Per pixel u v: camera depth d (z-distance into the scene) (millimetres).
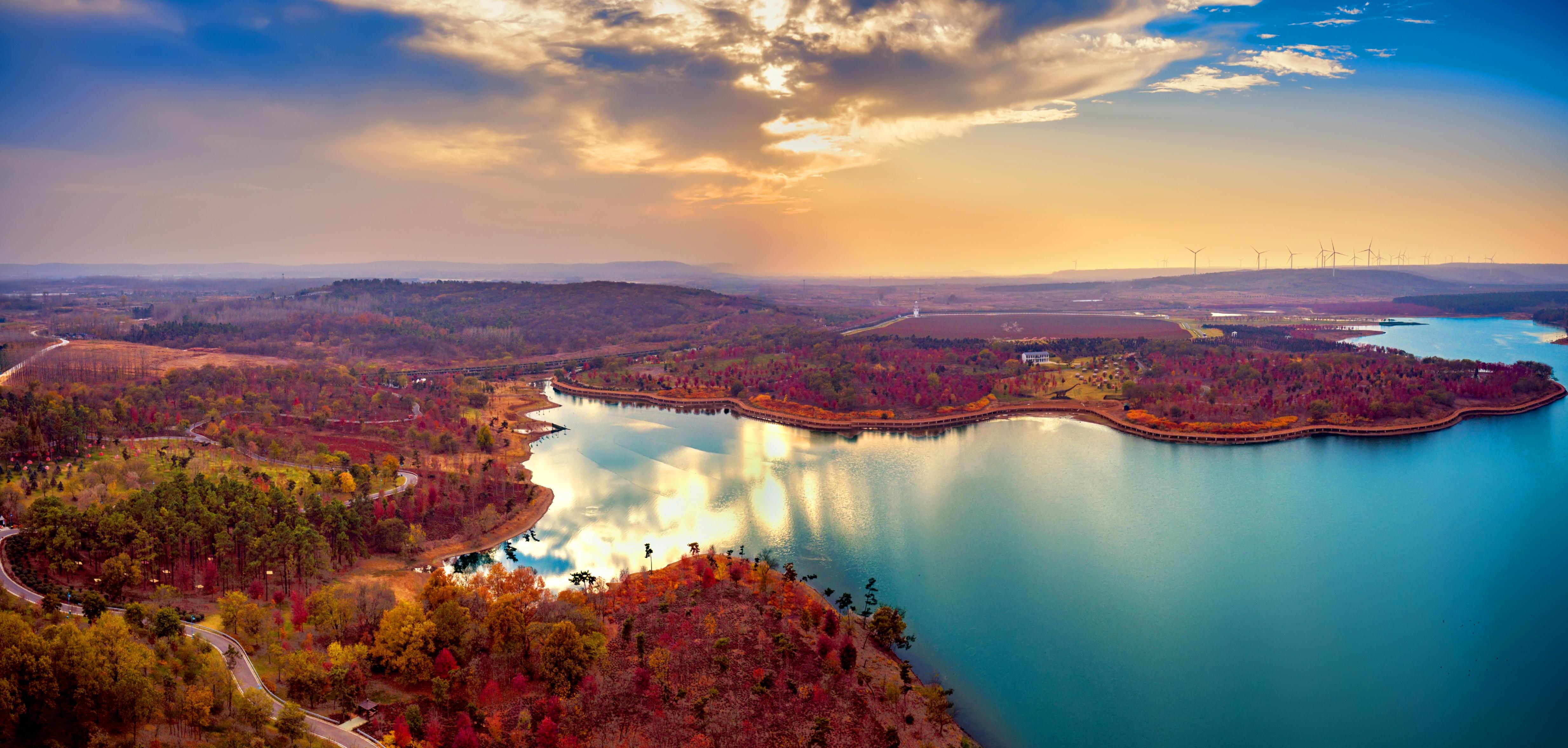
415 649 197375
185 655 186375
